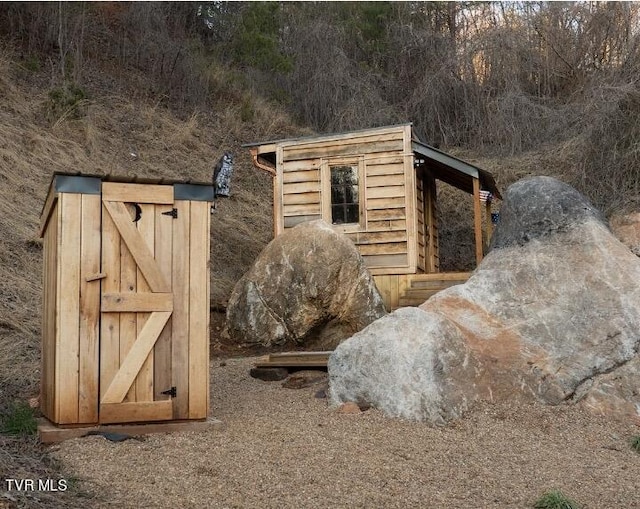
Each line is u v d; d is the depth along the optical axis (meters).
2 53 18.42
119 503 4.96
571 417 7.16
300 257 12.33
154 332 6.66
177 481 5.39
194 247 6.92
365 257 14.26
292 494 5.22
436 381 7.11
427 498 5.21
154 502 5.00
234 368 10.05
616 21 22.77
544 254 8.74
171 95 21.59
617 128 16.62
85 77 19.91
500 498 5.25
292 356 9.55
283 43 27.19
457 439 6.56
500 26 25.20
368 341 7.50
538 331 7.94
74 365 6.41
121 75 21.00
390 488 5.38
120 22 22.92
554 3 24.22
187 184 6.94
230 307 12.51
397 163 14.34
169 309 6.73
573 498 5.31
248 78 24.50
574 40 23.62
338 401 7.50
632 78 17.73
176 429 6.66
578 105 20.66
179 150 19.20
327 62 25.41
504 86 23.53
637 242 10.70
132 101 20.11
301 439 6.44
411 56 25.92
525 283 8.48
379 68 26.20
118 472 5.52
